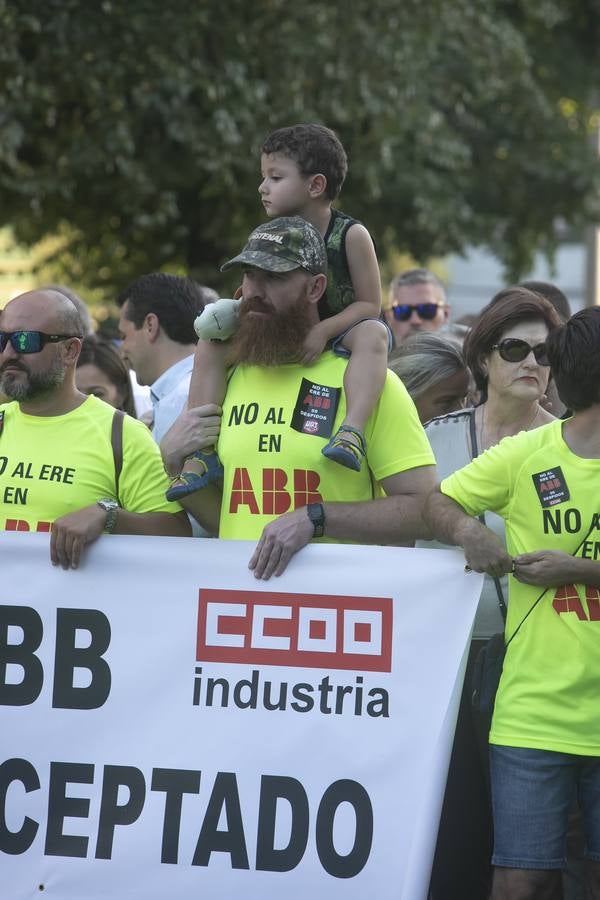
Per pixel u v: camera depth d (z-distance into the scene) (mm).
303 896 9297
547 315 10609
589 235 41188
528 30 39906
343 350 9781
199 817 9484
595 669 8781
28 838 9672
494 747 9031
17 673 9805
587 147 38812
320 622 9438
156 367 13820
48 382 10062
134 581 9711
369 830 9266
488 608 10344
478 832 10312
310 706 9430
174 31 29031
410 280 17672
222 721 9539
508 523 9258
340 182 10555
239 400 9797
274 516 9555
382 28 31812
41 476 10109
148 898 9477
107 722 9680
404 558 9375
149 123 30641
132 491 10172
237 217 32469
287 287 9492
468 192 38562
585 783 9008
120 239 34344
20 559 9852
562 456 8992
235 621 9555
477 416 11070
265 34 30531
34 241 35500
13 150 28453
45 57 28359
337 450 9195
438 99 34656
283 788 9406
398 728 9312
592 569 8727
